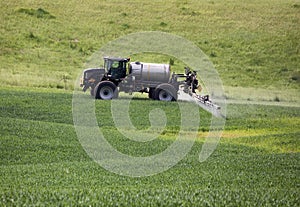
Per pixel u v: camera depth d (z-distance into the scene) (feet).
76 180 174.70
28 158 214.48
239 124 319.88
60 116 310.24
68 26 650.02
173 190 160.35
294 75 568.82
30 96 361.51
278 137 283.18
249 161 223.71
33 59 545.03
